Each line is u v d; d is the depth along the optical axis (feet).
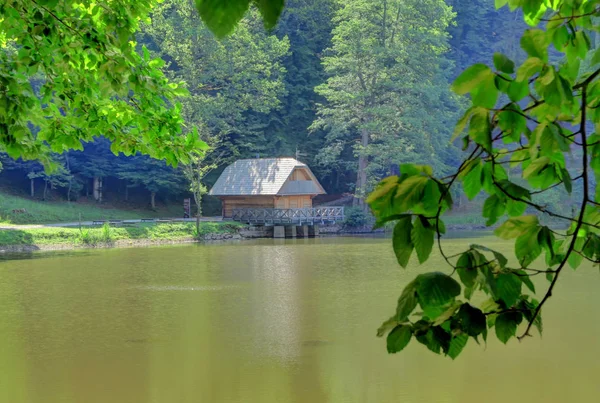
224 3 2.88
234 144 169.37
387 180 5.12
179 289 71.15
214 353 46.03
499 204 5.80
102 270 85.87
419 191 5.14
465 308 5.37
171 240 126.21
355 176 185.16
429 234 5.01
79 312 59.67
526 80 5.03
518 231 5.72
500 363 42.78
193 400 35.91
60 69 19.38
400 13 152.76
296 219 136.56
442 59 159.22
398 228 5.00
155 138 20.57
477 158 5.37
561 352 44.78
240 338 50.14
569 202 119.14
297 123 176.86
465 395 36.83
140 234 124.57
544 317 54.54
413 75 150.92
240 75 153.89
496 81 4.96
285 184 139.64
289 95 175.94
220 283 74.84
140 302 64.18
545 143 5.18
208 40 148.36
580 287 67.10
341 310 59.31
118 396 37.09
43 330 53.11
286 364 43.24
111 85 18.83
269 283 74.59
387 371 41.63
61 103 20.36
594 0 5.71
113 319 56.90
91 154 162.30
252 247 114.21
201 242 125.70
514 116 5.16
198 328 53.47
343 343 48.26
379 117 150.61
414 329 5.48
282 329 52.75
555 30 5.71
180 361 44.14
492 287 5.24
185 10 148.05
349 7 153.28
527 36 5.05
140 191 172.65
